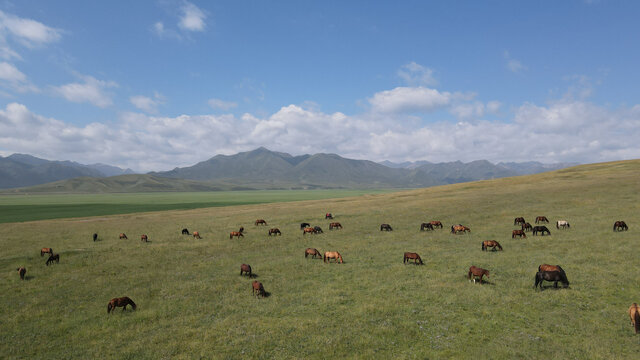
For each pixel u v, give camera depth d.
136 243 39.41
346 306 18.88
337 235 40.66
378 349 14.24
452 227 38.16
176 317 18.67
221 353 14.48
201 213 76.19
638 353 12.74
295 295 21.17
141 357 14.51
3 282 25.73
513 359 12.83
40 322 18.58
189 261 31.25
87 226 55.53
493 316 16.56
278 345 14.94
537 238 32.03
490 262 25.48
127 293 22.78
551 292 18.88
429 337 15.01
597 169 89.06
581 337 14.20
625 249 25.28
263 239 40.12
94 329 17.53
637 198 45.22
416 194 87.88
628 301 17.12
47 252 33.69
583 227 34.09
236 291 22.53
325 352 14.18
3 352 15.48
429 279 22.58
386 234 39.66
